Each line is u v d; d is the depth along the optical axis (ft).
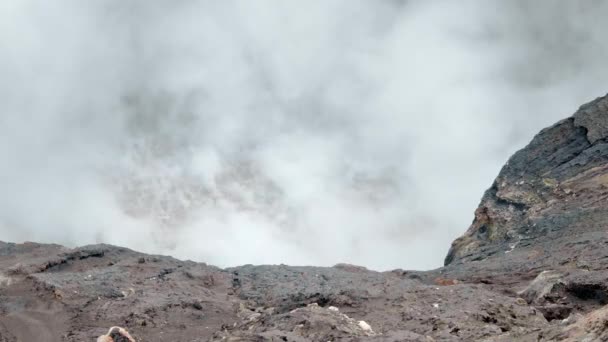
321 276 92.68
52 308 81.76
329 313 56.24
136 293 86.48
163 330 75.51
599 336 36.32
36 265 94.43
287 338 47.67
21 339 73.00
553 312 66.69
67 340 71.15
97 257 102.94
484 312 62.18
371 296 74.33
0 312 80.38
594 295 68.54
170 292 88.07
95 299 84.58
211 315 81.10
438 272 99.45
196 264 102.78
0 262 98.78
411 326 60.85
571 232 102.47
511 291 79.41
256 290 89.76
